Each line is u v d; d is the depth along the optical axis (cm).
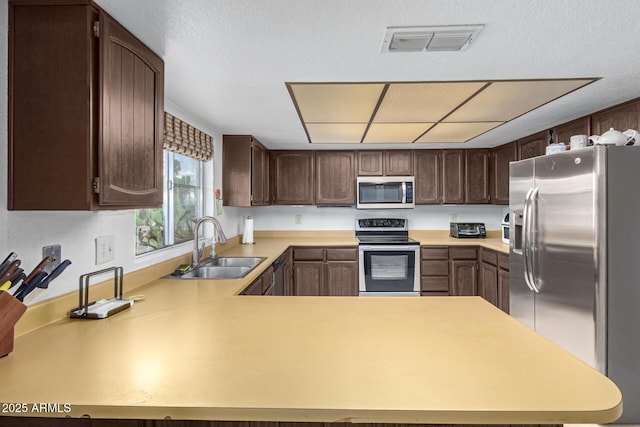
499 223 491
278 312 158
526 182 271
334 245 439
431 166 460
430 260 436
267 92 235
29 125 128
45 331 135
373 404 85
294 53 175
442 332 132
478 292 433
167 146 253
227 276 290
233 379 97
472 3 133
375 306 168
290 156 464
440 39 161
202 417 84
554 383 94
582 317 217
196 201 340
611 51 174
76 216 161
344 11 138
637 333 207
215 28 150
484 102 257
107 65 134
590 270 211
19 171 128
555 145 255
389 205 459
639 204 206
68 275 156
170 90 231
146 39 158
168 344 121
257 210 498
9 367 104
